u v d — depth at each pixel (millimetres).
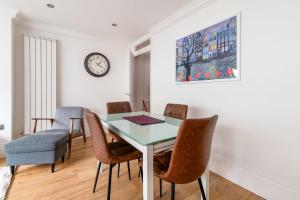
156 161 1429
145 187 1235
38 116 3148
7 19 2602
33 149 2068
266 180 1647
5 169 2193
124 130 1500
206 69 2262
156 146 1263
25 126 3045
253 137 1763
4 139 2639
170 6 2480
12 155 2045
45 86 3211
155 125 1676
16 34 2992
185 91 2639
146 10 2602
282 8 1519
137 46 4121
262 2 1659
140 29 3381
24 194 1701
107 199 1520
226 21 1989
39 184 1879
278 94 1559
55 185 1863
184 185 1873
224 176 2045
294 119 1464
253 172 1755
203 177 1475
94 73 3795
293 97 1466
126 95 4203
